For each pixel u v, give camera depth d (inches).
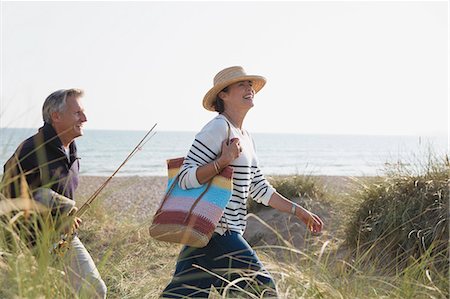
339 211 342.0
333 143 4471.0
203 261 175.6
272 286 165.2
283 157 2385.6
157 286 194.4
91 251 302.5
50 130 171.0
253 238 373.1
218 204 171.5
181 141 4163.4
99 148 2753.4
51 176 168.7
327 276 170.4
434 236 261.1
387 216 281.7
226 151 172.1
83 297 141.3
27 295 121.4
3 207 143.2
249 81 187.3
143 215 500.4
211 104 190.9
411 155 308.0
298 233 360.5
